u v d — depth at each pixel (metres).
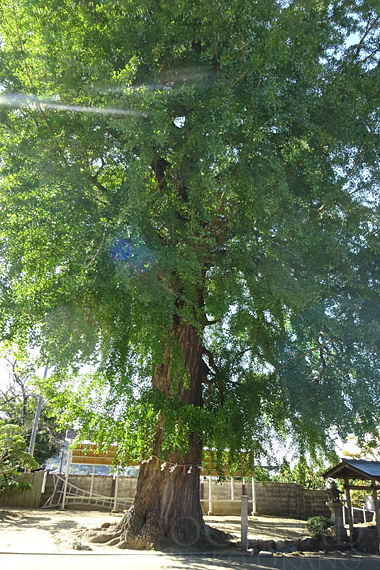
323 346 11.05
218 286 9.23
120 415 9.23
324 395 10.80
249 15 8.06
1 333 7.62
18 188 8.09
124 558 8.62
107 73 8.11
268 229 8.56
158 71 9.14
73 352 7.80
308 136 8.92
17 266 7.92
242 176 8.25
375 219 9.52
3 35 9.10
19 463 17.78
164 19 8.90
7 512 15.76
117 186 8.49
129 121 7.54
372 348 9.98
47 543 9.88
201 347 12.14
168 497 10.73
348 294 10.10
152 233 8.29
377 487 13.05
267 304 9.35
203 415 9.72
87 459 20.31
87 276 7.49
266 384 11.52
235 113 7.98
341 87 9.23
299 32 8.38
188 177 8.72
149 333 8.23
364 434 10.49
